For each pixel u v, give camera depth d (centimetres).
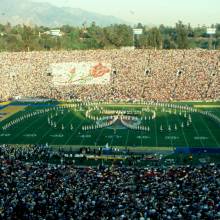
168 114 8425
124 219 2909
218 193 3359
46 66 12250
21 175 4069
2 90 11244
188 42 18062
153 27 18538
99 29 19562
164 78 11131
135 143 6594
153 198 3262
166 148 6309
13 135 7269
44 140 6894
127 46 18300
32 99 10612
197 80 10838
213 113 8406
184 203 3148
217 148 6253
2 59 12644
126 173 4191
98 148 6356
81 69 11994
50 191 3550
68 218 2975
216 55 12000
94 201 3231
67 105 9638
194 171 4119
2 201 3312
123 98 10150
